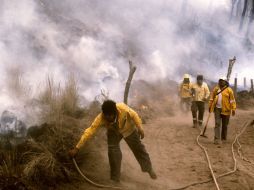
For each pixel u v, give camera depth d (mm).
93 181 5945
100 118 5699
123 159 7367
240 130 12141
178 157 8281
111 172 6031
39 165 5516
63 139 6285
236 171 7254
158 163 7703
